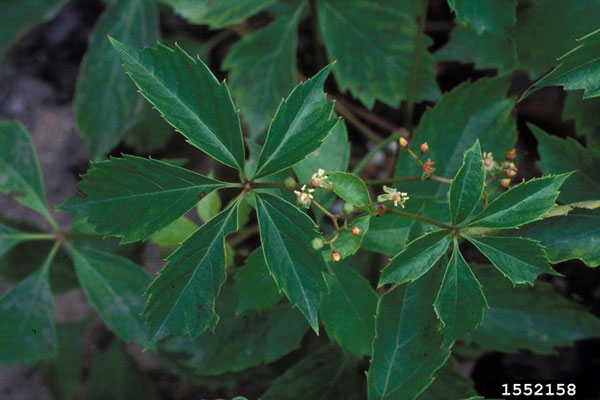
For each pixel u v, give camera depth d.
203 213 0.46
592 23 0.49
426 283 0.42
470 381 0.48
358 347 0.44
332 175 0.40
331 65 0.39
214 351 0.51
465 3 0.43
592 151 0.46
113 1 0.57
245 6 0.53
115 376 0.58
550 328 0.49
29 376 0.63
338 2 0.53
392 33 0.53
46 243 0.58
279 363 0.55
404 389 0.42
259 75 0.54
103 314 0.50
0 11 0.59
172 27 0.69
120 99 0.57
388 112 0.65
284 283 0.39
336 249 0.40
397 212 0.40
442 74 0.64
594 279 0.57
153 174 0.39
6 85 0.70
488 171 0.44
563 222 0.42
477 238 0.39
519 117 0.61
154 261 0.61
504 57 0.53
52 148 0.68
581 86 0.40
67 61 0.71
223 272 0.39
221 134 0.39
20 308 0.51
